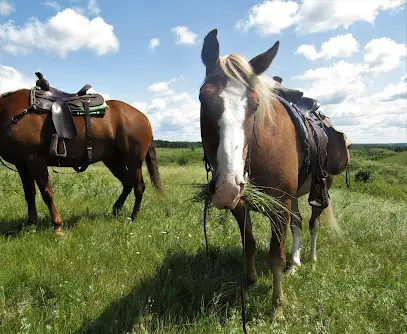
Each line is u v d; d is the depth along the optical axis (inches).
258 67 110.5
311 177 151.7
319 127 153.6
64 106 196.4
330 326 104.2
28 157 190.5
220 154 88.8
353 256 166.6
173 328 100.1
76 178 390.9
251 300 122.3
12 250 160.1
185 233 189.0
